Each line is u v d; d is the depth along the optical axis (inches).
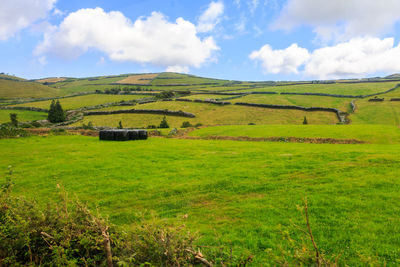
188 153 826.8
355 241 237.9
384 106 3555.6
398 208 309.9
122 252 156.6
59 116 3506.4
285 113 3599.9
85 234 163.9
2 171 579.2
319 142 1135.6
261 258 211.8
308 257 148.8
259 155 760.3
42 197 408.5
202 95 5433.1
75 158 741.9
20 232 162.9
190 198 395.9
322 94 4896.7
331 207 325.4
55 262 148.9
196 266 173.0
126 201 392.5
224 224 292.8
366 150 789.2
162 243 154.6
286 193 395.5
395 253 213.9
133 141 1219.9
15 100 5246.1
